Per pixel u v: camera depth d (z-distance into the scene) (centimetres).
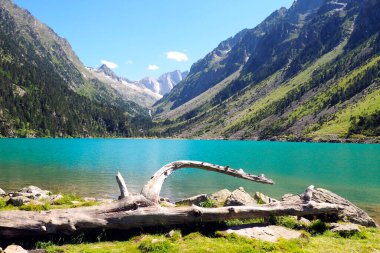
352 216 1959
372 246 1498
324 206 1825
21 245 1344
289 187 4388
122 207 1520
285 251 1353
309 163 7881
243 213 1652
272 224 1719
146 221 1517
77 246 1353
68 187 3988
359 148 14425
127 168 6316
